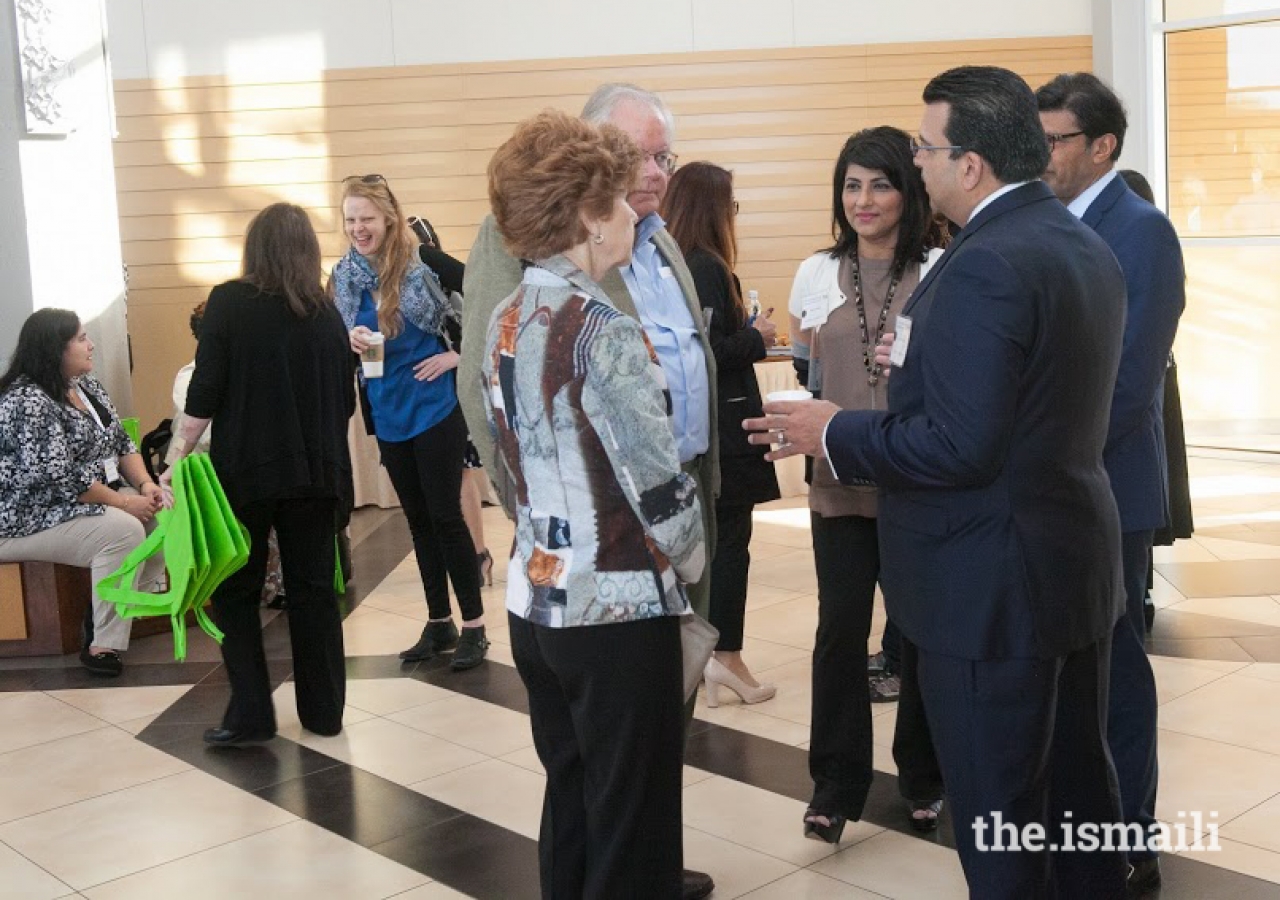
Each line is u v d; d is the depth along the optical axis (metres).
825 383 3.24
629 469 2.18
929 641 2.34
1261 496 7.19
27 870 3.30
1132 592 2.94
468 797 3.66
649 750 2.29
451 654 5.02
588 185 2.21
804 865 3.14
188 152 8.61
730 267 3.85
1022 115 2.27
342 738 4.17
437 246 5.07
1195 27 8.12
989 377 2.16
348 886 3.15
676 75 8.70
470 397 2.58
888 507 2.42
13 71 5.45
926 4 8.72
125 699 4.68
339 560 6.14
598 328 2.18
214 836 3.47
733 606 4.20
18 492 5.02
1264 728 3.85
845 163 3.16
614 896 2.32
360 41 8.61
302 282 3.92
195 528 3.76
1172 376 4.96
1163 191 8.38
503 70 8.64
